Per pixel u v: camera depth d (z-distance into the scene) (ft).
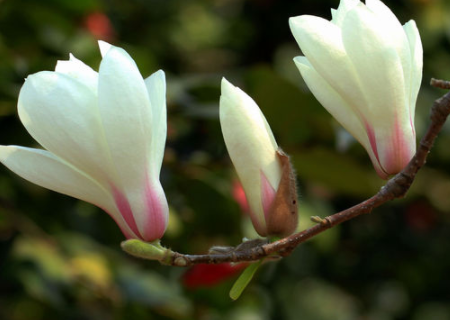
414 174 2.85
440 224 7.04
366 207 2.87
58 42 4.60
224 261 2.85
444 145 6.02
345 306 7.07
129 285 4.49
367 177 4.25
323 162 4.20
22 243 4.48
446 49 6.17
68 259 4.47
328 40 2.87
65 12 4.57
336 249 6.82
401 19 6.24
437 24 6.16
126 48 4.37
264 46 6.55
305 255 6.63
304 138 4.15
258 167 2.88
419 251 6.98
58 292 4.42
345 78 2.88
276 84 4.00
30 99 2.80
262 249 2.85
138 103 2.80
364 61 2.86
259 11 6.46
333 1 6.14
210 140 4.27
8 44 4.57
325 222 2.86
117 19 6.02
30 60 4.35
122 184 2.85
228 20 7.23
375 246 6.92
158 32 6.73
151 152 2.86
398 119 2.90
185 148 4.26
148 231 2.86
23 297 4.71
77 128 2.81
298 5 6.33
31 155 2.84
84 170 2.85
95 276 4.42
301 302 6.70
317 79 2.94
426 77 6.00
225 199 4.21
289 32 6.45
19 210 4.41
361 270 6.97
